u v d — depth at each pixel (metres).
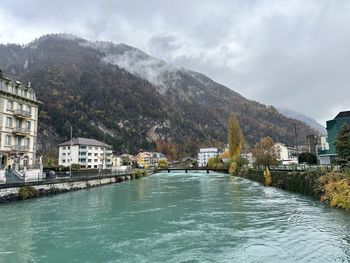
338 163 36.53
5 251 17.00
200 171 158.62
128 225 23.03
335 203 27.25
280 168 58.38
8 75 51.16
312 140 93.31
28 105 53.28
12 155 48.81
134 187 57.88
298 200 33.56
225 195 41.38
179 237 19.56
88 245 18.06
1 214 27.34
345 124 38.69
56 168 63.25
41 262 15.38
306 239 18.14
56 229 21.78
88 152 125.06
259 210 28.20
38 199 37.44
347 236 18.33
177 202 35.22
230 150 115.44
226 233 20.27
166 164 190.38
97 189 53.44
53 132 176.12
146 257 15.96
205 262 15.02
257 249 16.69
